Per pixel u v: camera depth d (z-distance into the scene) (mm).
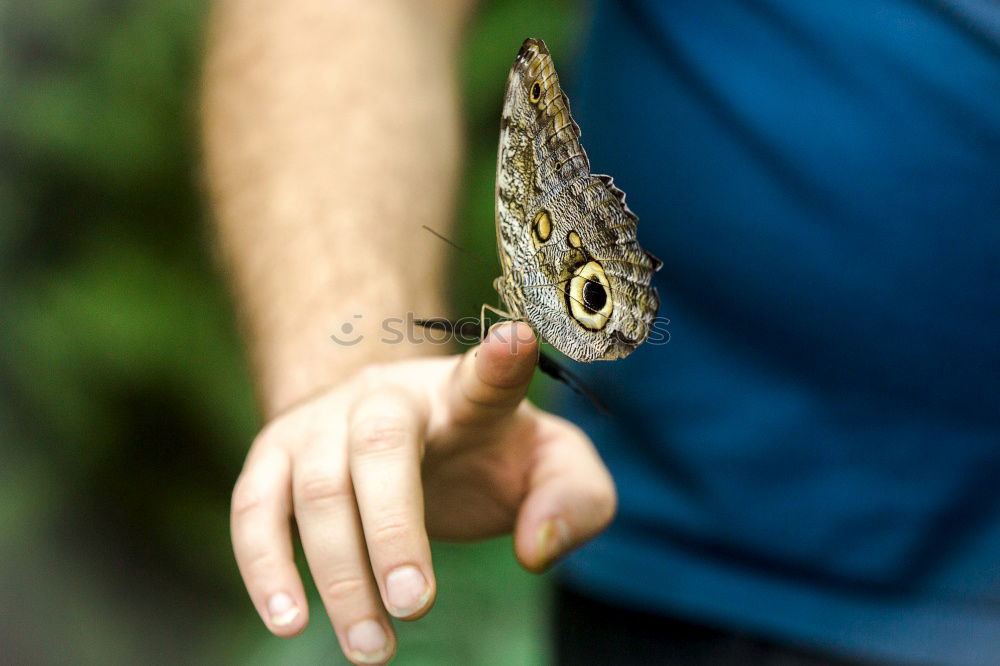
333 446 893
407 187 1003
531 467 961
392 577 866
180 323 1928
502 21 2084
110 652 2004
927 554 1001
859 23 1003
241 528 893
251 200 1003
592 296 931
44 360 1889
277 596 885
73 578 2008
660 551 1038
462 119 1064
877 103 1002
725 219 1028
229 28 1055
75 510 1987
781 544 1020
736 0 1026
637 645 1041
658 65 1049
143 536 2033
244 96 1027
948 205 993
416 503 877
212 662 2000
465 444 931
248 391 1951
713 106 1030
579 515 955
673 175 1041
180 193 1966
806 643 1010
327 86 1018
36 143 1955
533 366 898
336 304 967
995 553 992
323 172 998
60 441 1938
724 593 1023
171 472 2004
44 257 1982
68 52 1985
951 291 996
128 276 1932
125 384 1910
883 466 1009
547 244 920
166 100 1967
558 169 920
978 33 985
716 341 1034
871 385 1008
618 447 1057
